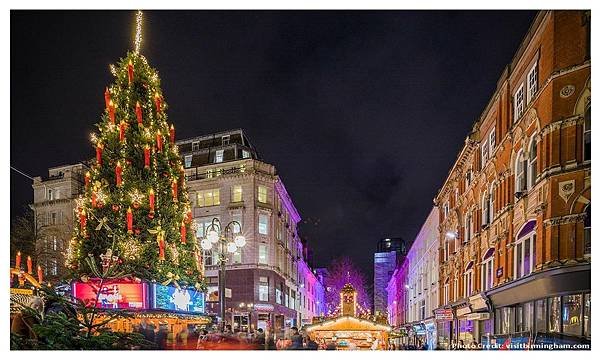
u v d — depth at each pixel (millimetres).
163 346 12383
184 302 16516
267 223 31703
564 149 10586
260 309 29766
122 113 16516
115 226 15516
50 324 5270
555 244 10453
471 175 18688
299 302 43125
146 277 15398
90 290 12281
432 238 27766
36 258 22062
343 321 13797
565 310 10359
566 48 10672
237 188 31438
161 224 16469
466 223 19438
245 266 30109
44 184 27344
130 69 16312
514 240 13305
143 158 16719
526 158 12602
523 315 12891
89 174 16188
